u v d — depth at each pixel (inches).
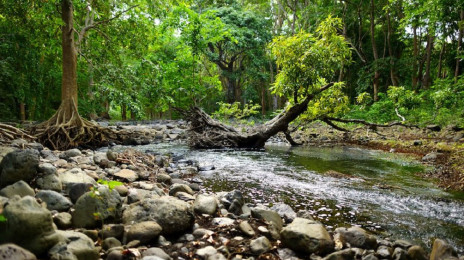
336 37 330.6
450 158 272.4
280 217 127.5
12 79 559.5
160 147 405.1
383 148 386.0
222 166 267.1
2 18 430.9
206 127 415.2
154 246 98.3
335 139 482.9
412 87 852.6
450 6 512.7
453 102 535.5
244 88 1412.4
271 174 232.7
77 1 413.7
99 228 103.6
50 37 436.5
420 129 506.3
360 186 194.9
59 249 76.0
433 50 939.3
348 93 1163.9
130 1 478.6
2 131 299.3
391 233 121.7
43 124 377.7
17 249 64.8
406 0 596.4
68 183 135.7
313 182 206.4
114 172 202.7
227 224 117.0
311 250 95.8
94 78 502.0
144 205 114.6
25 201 79.6
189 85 679.1
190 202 143.2
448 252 91.4
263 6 1348.4
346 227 127.3
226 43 1085.1
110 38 498.6
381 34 1101.1
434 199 165.6
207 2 1154.0
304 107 382.3
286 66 355.3
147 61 491.2
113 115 1691.7
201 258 92.2
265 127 410.9
